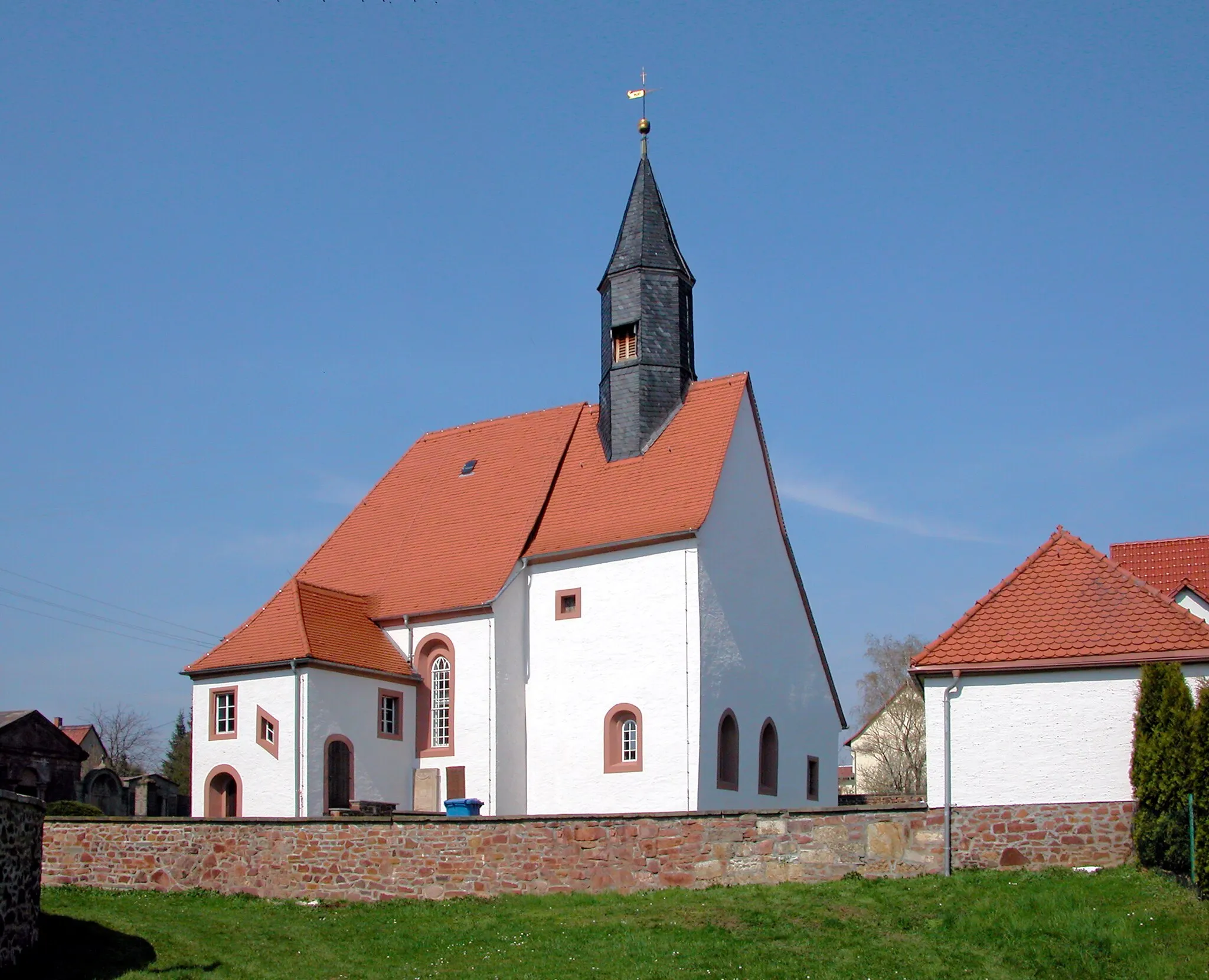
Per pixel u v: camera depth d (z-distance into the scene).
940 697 29.33
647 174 51.94
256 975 24.30
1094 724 28.16
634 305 50.00
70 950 24.84
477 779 45.56
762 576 48.47
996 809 28.34
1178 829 25.34
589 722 45.28
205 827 32.62
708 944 24.70
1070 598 29.64
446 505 52.84
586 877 29.53
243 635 46.31
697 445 47.62
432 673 47.72
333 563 53.62
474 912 28.81
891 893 27.06
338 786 44.34
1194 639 27.92
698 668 43.38
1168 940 22.67
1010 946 23.44
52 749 66.81
